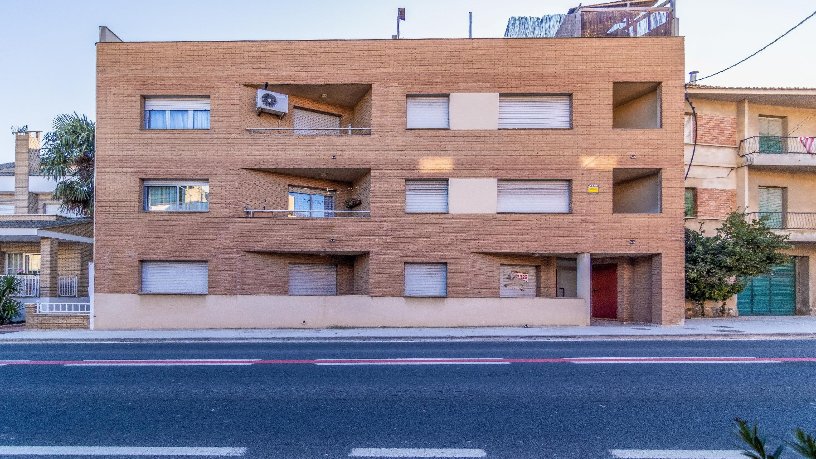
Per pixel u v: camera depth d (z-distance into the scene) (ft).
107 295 54.70
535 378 26.91
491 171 56.18
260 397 23.03
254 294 55.42
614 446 16.81
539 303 55.26
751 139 68.59
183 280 56.03
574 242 55.62
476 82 56.65
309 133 62.03
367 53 56.95
